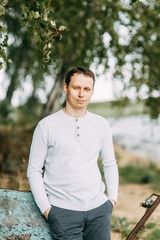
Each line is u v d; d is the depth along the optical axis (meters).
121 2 5.56
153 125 7.64
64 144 2.24
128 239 2.43
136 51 6.81
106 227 2.26
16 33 7.17
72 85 2.30
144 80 6.98
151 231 4.40
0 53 2.42
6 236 2.21
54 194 2.26
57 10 5.73
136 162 11.91
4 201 2.36
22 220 2.31
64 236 2.21
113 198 2.39
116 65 6.80
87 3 5.90
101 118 2.42
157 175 9.69
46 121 2.29
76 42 6.36
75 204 2.23
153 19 6.01
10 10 5.46
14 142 7.77
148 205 2.48
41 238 2.27
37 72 10.12
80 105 2.29
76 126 2.28
